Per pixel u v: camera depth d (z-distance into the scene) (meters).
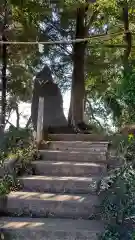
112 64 9.27
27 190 4.67
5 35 8.30
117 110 5.73
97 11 8.31
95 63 9.55
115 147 5.24
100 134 6.77
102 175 4.34
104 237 3.34
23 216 4.18
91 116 8.74
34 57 9.04
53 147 6.05
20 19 8.52
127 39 8.20
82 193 4.52
